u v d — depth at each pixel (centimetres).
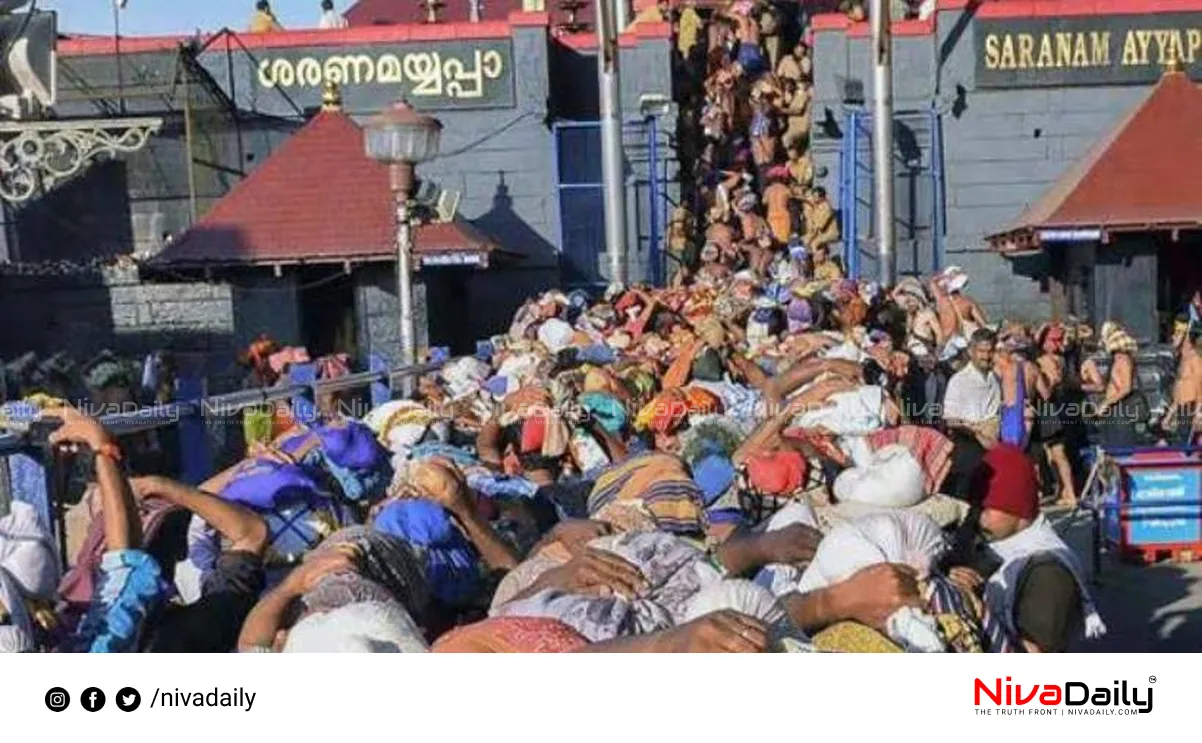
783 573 453
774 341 1402
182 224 2633
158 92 2623
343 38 2675
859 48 2722
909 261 2680
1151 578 1152
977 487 510
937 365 1452
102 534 464
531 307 1933
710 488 610
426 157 1259
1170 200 2233
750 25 2928
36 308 2462
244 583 456
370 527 450
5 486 489
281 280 2319
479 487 577
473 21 3036
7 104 2259
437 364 1153
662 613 383
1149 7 2620
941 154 2683
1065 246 2473
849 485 512
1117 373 1597
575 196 2708
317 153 2406
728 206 2697
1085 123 2655
